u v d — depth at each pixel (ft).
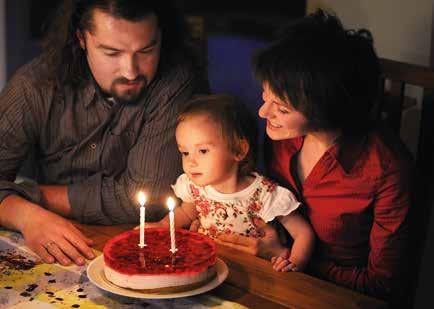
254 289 4.14
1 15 10.14
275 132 4.68
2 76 10.39
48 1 10.32
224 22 11.84
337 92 4.41
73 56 5.38
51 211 5.35
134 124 5.49
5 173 5.57
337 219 5.00
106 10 4.74
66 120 5.52
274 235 5.05
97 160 5.62
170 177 5.50
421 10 6.79
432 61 6.76
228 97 4.99
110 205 5.36
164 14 5.17
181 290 3.92
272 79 4.42
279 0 11.85
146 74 5.05
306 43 4.40
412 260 5.06
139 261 4.00
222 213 5.02
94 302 3.96
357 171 4.84
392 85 5.47
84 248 4.56
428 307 6.81
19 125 5.49
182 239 4.30
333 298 4.07
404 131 7.02
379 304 4.02
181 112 5.02
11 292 4.03
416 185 4.92
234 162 4.91
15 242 4.72
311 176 4.99
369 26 7.23
